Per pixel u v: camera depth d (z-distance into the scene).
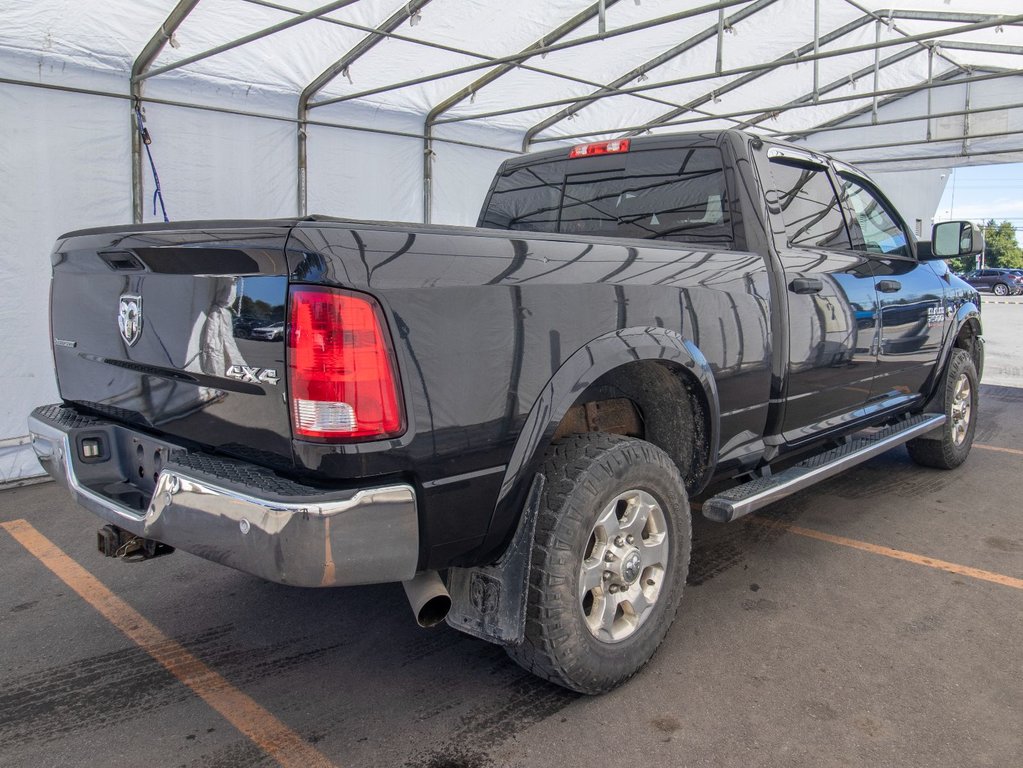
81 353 2.59
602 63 7.83
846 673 2.53
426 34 6.41
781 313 3.04
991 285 35.53
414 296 1.83
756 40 8.34
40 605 3.17
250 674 2.60
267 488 1.79
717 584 3.27
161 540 2.00
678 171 3.28
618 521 2.37
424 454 1.85
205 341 1.99
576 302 2.22
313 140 7.02
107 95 5.53
